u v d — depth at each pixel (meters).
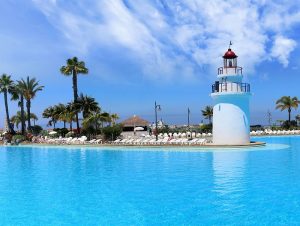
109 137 39.69
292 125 72.38
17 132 59.06
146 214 10.52
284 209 10.75
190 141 33.03
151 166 20.36
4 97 59.12
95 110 51.25
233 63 32.94
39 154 30.41
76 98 51.81
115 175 17.56
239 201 11.73
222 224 9.48
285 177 15.92
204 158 23.48
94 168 20.30
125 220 10.01
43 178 17.22
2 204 12.03
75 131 52.84
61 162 23.77
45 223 9.92
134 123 75.00
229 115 32.50
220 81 33.03
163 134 49.50
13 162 24.38
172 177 16.47
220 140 32.78
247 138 32.91
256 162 21.06
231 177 16.11
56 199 12.63
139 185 14.77
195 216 10.21
